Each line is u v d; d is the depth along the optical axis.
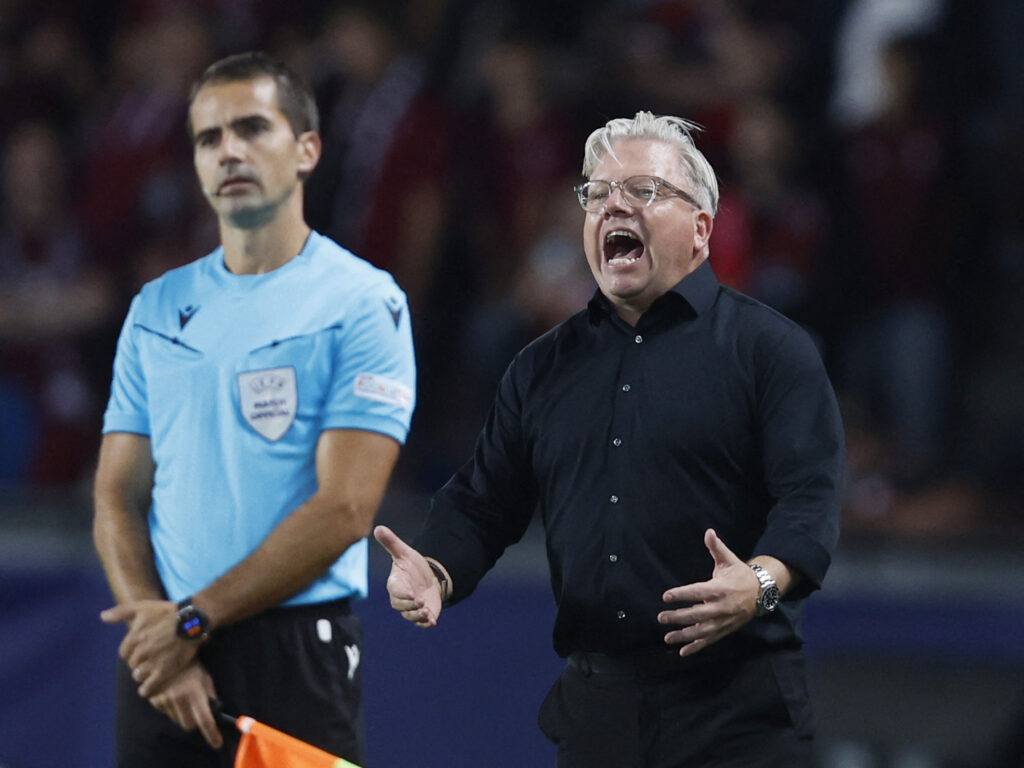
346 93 27.62
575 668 11.91
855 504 23.61
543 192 27.53
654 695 11.46
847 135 27.80
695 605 10.89
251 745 12.46
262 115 13.77
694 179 11.80
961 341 27.27
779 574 10.70
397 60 27.92
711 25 28.91
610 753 11.55
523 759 19.66
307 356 13.56
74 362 27.56
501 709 19.78
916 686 19.20
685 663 11.39
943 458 25.50
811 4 30.58
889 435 26.06
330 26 29.19
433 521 12.19
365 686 19.95
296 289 13.77
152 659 13.12
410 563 11.35
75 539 21.23
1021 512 23.83
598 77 28.48
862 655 19.42
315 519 13.23
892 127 27.45
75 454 27.23
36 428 27.20
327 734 13.49
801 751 11.37
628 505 11.49
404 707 19.89
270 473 13.49
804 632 19.59
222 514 13.54
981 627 19.16
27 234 28.28
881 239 27.08
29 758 20.75
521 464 12.30
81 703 20.72
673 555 11.43
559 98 28.27
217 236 27.61
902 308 26.88
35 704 20.84
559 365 12.06
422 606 11.23
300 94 14.11
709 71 28.39
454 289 27.39
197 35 29.19
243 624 13.39
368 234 26.86
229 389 13.57
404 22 28.92
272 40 29.97
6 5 31.67
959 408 26.84
